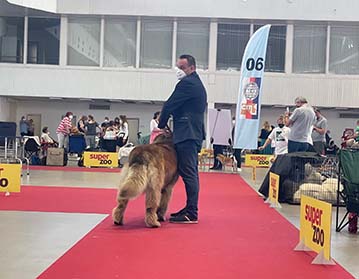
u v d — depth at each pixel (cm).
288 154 866
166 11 2284
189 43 2355
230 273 395
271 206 791
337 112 2483
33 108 2572
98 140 1736
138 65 2347
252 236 548
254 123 1266
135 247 476
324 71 2327
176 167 611
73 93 2350
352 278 394
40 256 436
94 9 2284
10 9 2223
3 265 405
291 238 542
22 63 2353
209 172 1456
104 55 2353
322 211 443
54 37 2364
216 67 2348
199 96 612
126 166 579
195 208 620
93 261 420
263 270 407
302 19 2259
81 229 560
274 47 2328
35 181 1062
